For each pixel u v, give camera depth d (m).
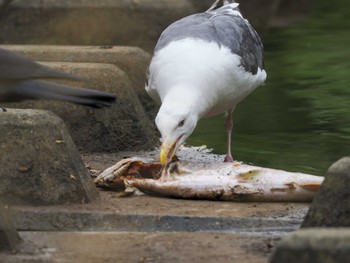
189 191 11.70
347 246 7.25
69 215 10.66
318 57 21.09
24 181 10.98
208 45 13.05
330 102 17.62
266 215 10.96
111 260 9.38
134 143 14.69
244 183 11.69
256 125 16.52
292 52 21.81
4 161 11.02
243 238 10.10
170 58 12.90
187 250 9.68
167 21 19.89
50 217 10.63
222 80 12.97
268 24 24.78
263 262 9.25
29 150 11.06
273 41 23.28
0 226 9.66
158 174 12.31
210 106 13.04
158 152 14.73
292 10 25.22
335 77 19.34
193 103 12.53
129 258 9.44
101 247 9.80
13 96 9.47
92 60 15.58
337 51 21.62
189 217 10.69
